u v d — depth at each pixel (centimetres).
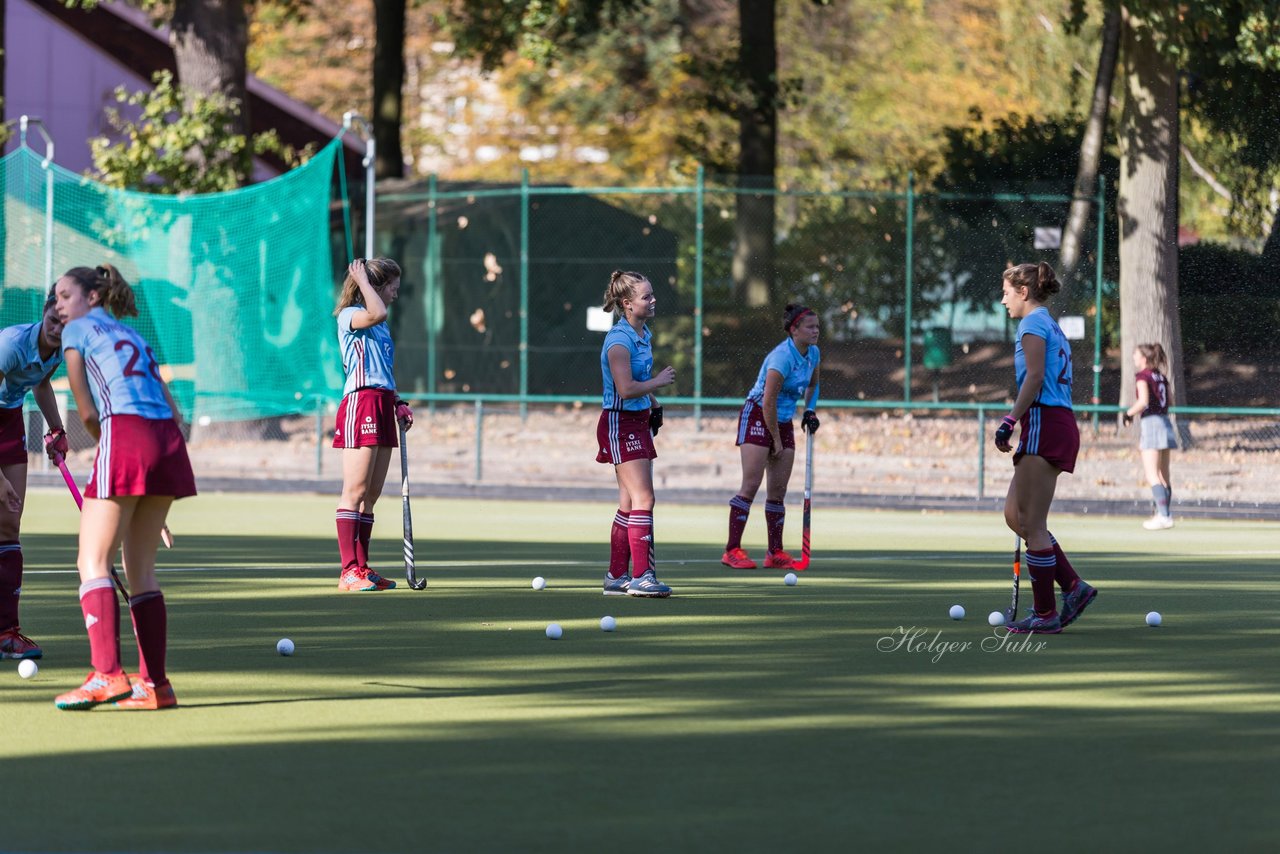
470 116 18288
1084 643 3216
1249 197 9294
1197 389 9181
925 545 5306
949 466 7681
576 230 9800
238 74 9150
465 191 9812
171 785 2038
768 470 4578
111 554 2516
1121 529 6044
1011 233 9775
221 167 8912
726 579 4294
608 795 1992
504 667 2894
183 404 8381
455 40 11094
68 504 6550
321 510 6425
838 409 9312
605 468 7938
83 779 2067
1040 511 3309
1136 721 2448
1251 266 9212
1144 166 8544
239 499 6956
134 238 8388
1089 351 8962
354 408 3956
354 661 2952
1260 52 7788
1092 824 1872
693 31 15512
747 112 10869
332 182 10244
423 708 2523
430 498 7150
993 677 2822
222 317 8375
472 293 9800
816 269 9988
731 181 9762
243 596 3881
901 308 9925
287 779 2069
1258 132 9238
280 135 12862
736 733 2348
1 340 2912
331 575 4319
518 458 8125
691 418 8969
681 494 6981
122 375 2473
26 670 2780
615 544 3969
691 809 1927
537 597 3881
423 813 1906
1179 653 3095
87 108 12175
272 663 2928
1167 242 8556
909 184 8700
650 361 3919
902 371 9900
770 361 4509
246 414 8362
